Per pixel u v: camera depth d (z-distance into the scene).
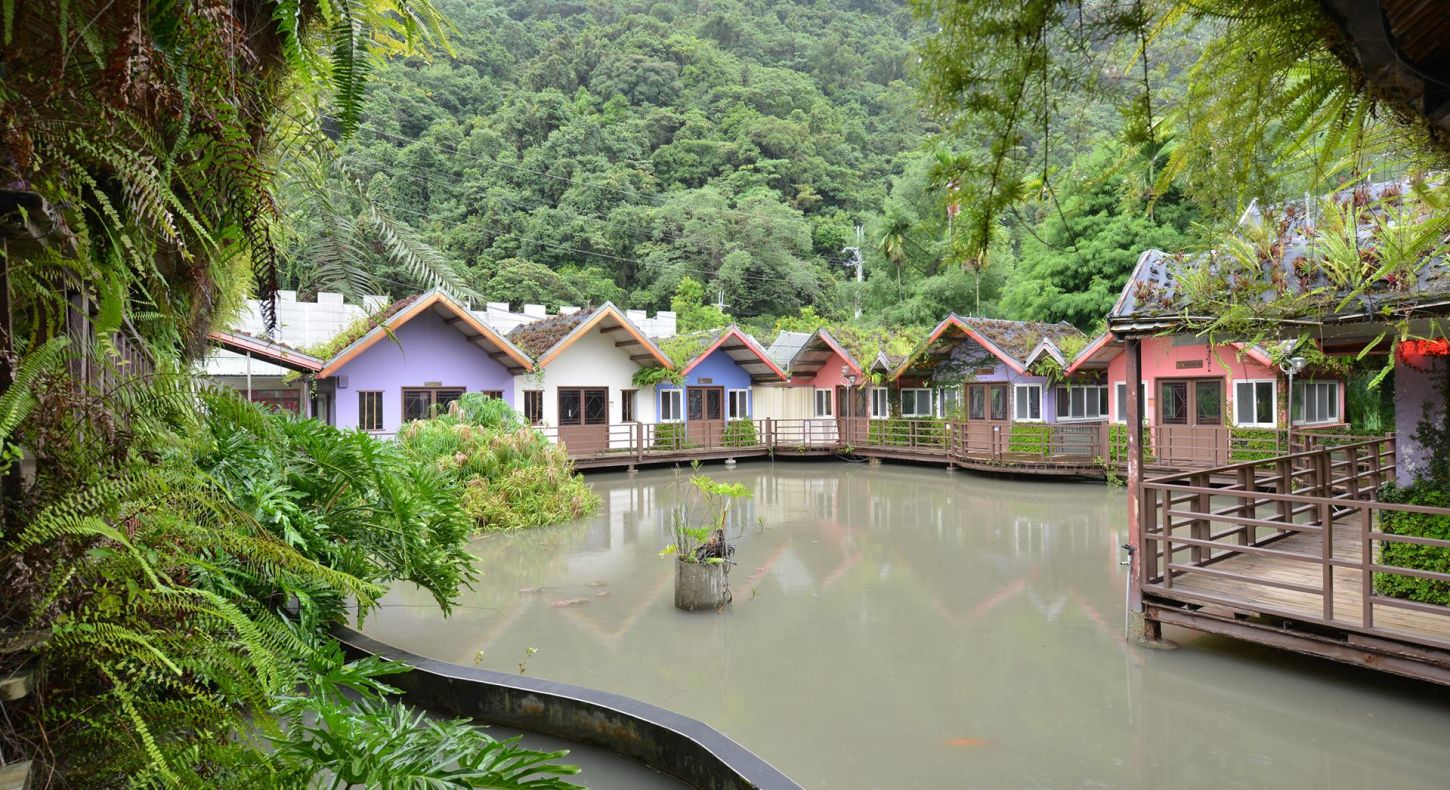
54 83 1.66
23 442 1.86
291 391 17.30
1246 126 1.49
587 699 4.33
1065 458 18.75
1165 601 6.68
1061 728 5.26
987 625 7.58
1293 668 6.15
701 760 3.66
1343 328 6.36
